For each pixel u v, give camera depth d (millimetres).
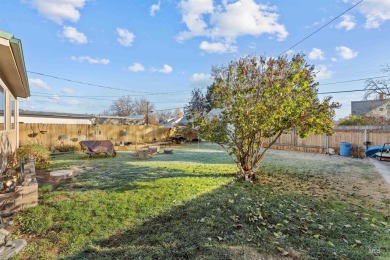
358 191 4777
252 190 4719
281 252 2396
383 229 2979
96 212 3443
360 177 6125
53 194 4297
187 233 2793
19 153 7105
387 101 24016
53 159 9062
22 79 6066
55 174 5461
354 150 10711
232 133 5848
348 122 15898
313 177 6086
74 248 2480
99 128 13969
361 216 3420
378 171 6957
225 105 5824
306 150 12375
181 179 5531
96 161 8562
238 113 5430
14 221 3127
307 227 3002
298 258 2305
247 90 5457
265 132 5617
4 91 6105
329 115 5457
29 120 14578
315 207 3783
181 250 2416
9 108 6984
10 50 3773
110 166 7434
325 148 11672
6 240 2531
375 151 9641
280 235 2766
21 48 3850
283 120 5250
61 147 11703
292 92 5277
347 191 4770
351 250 2461
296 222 3174
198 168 7062
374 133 10273
